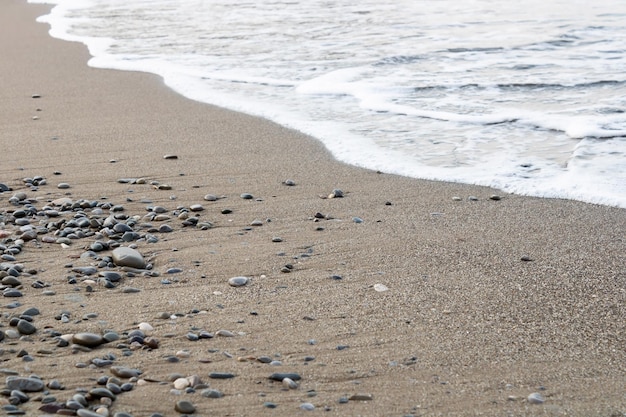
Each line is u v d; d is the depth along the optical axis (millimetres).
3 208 5391
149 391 3010
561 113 7699
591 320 3703
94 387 3020
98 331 3564
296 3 16141
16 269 4301
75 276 4234
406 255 4543
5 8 18547
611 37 11672
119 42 12523
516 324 3666
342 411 2906
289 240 4820
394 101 8328
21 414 2770
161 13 15719
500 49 10930
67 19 15633
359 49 11125
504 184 5855
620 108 7832
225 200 5586
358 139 7051
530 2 15312
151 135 7277
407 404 2961
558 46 11148
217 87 9180
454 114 7789
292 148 6840
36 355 3303
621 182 5773
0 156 6641
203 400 2953
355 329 3619
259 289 4098
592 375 3199
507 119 7551
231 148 6852
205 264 4441
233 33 12875
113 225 5031
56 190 5789
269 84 9266
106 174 6148
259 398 2984
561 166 6207
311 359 3322
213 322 3691
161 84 9445
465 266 4367
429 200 5562
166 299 3957
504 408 2932
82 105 8500
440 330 3605
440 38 11828
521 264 4379
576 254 4512
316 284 4152
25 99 8844
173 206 5465
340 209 5398
